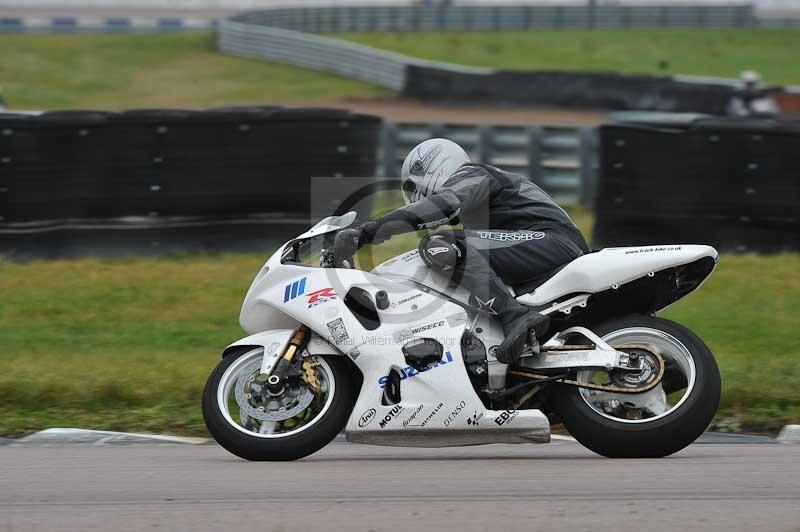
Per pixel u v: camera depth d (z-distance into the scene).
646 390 17.95
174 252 40.09
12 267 38.31
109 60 130.75
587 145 52.72
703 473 16.50
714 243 39.62
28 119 38.47
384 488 15.51
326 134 40.53
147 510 14.11
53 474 17.06
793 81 120.19
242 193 40.38
